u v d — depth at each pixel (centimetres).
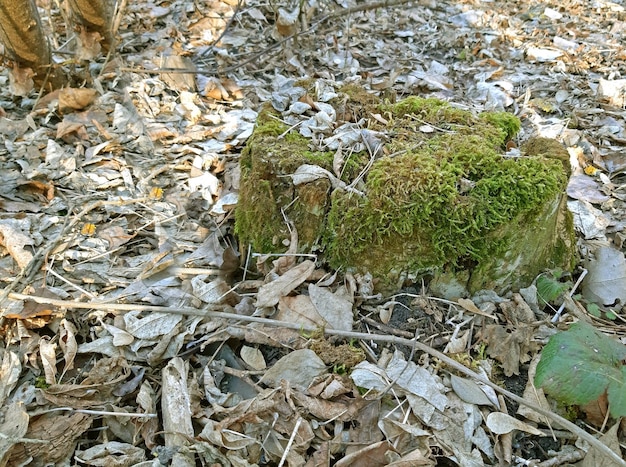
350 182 52
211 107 84
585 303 55
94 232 61
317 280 53
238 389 46
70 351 48
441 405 44
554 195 50
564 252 56
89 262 57
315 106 62
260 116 60
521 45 113
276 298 50
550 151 55
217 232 62
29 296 50
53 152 72
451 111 60
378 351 48
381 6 91
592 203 69
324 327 48
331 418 43
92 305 50
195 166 72
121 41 98
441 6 130
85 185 68
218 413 44
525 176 50
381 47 110
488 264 51
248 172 55
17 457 40
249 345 50
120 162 72
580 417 45
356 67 102
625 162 77
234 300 53
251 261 56
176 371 46
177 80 87
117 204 65
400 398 45
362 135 56
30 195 65
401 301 52
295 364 46
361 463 41
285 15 102
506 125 60
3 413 42
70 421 43
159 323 50
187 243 61
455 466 42
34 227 60
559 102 94
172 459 41
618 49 111
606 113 89
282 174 52
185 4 111
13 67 78
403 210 49
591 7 133
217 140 77
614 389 39
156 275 56
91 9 79
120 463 41
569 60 106
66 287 54
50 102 80
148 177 70
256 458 42
